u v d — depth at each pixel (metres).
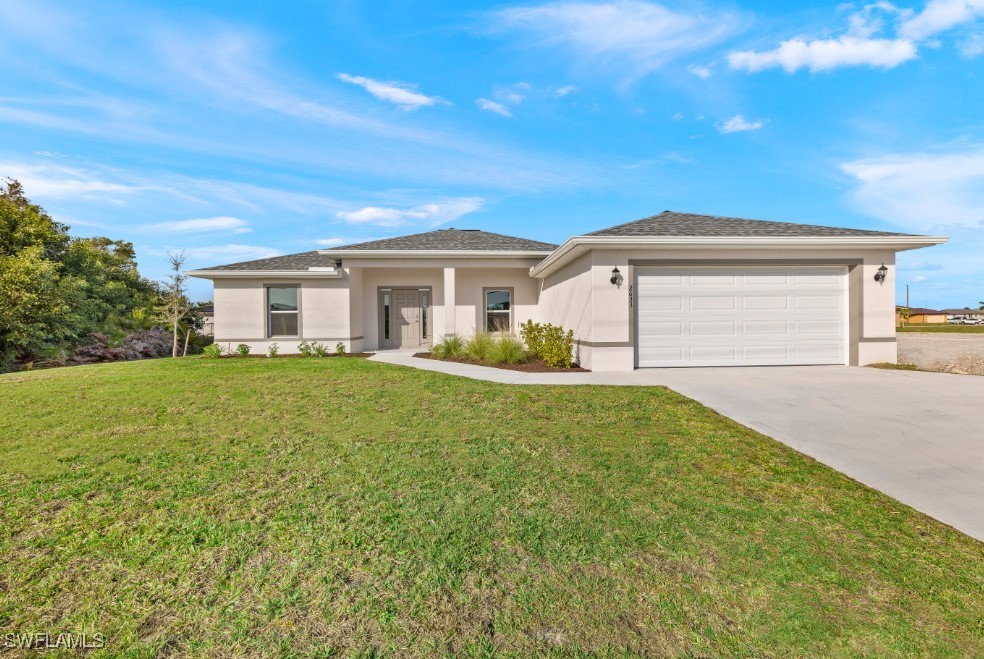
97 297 22.81
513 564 3.04
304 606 2.61
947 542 3.41
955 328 38.88
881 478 4.58
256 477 4.40
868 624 2.54
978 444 5.50
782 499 4.07
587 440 5.56
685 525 3.58
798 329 11.21
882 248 11.09
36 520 3.54
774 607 2.67
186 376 9.72
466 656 2.27
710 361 11.12
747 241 10.43
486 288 17.28
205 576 2.87
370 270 17.34
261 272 15.47
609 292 10.79
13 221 21.14
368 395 7.88
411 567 2.98
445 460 4.87
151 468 4.62
